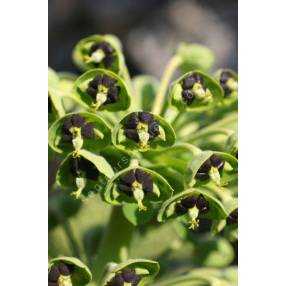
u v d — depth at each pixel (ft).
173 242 1.04
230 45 1.88
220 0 1.92
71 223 1.07
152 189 0.87
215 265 1.04
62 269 0.85
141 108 1.03
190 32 1.88
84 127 0.87
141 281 0.86
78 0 1.90
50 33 1.88
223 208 0.86
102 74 0.90
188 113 1.00
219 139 0.96
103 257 0.95
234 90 0.97
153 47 1.87
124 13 1.90
